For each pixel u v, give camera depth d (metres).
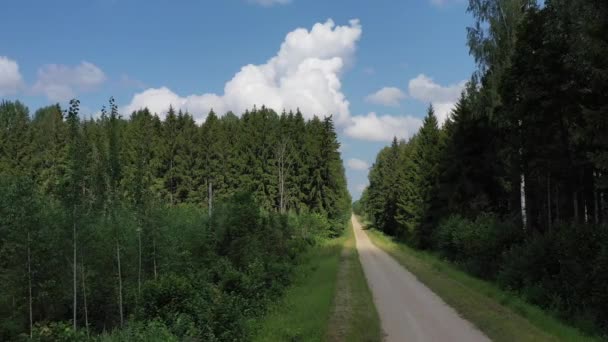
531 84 21.34
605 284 14.14
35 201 17.81
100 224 20.34
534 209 29.84
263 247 29.78
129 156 57.25
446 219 40.69
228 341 13.08
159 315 13.00
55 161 61.88
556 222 21.98
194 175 78.12
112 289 21.72
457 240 31.23
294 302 19.50
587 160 21.05
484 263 25.22
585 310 14.86
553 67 20.67
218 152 78.69
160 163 75.19
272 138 80.12
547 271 18.66
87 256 19.81
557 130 22.08
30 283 17.66
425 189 48.03
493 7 28.42
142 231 22.88
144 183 23.94
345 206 86.88
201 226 29.36
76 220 18.23
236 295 16.91
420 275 26.56
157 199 25.22
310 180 78.69
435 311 16.56
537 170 23.48
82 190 18.58
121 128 70.44
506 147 27.95
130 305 21.42
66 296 19.53
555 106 20.92
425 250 47.72
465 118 38.22
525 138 23.48
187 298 13.65
